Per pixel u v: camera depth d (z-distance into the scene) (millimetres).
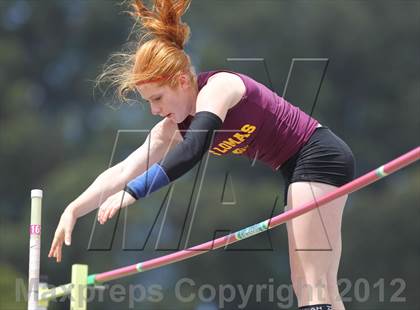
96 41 75938
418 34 72500
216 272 57312
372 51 71250
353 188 12266
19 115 70000
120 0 74500
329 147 13508
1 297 44906
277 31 69875
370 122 68875
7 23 76812
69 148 68812
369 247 59156
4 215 66250
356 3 72000
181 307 56438
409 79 71625
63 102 74250
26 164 67625
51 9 75750
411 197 59844
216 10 70062
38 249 14023
